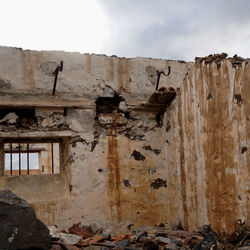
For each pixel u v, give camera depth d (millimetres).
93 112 6172
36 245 3754
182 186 5793
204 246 4426
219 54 5102
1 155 5980
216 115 4840
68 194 5910
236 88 4566
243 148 4426
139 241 4859
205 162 5043
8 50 5738
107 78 6301
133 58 6531
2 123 5715
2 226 3596
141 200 6289
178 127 5926
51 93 5906
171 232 5445
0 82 5629
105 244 4766
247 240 4258
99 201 6023
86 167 6035
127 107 6402
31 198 5742
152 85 6590
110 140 6262
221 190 4703
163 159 6543
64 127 5992
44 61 5922
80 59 6160
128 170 6297
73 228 5672
